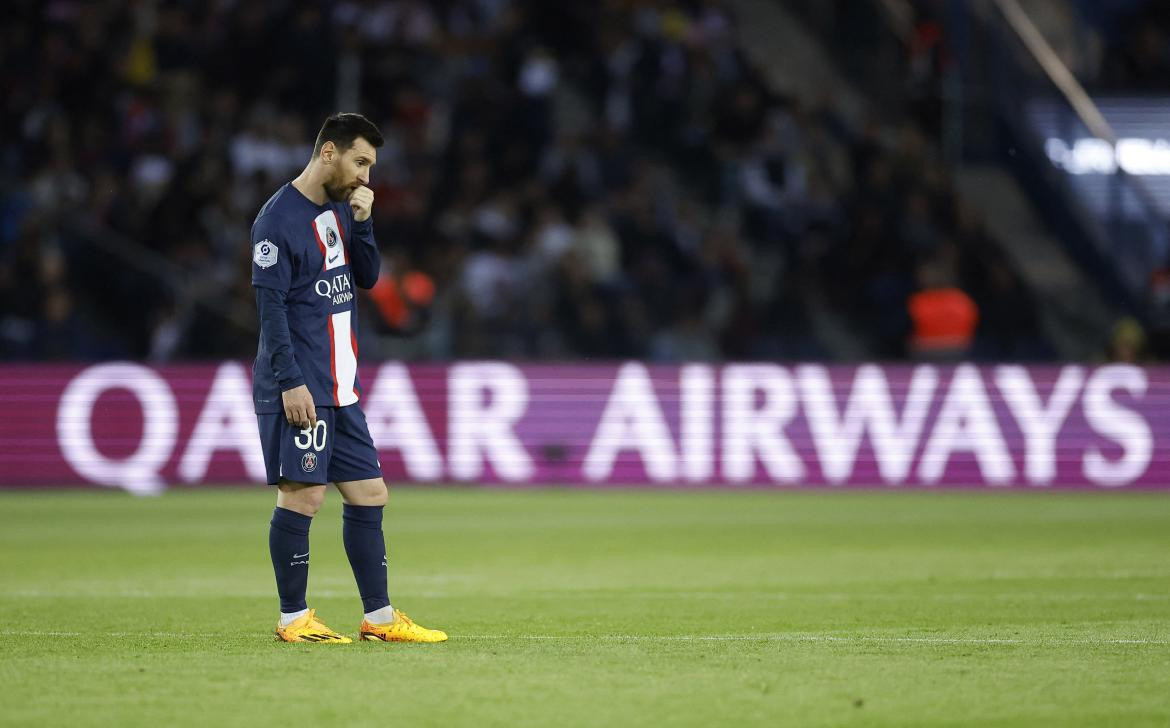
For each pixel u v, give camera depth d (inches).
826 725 673.6
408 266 2901.1
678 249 2972.4
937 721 684.1
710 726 668.7
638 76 3287.4
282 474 872.9
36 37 3144.7
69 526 1845.5
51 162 2913.4
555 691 741.9
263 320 868.6
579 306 2785.4
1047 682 778.2
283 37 3122.5
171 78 3122.5
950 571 1406.3
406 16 3282.5
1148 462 2461.9
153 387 2412.6
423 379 2464.3
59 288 2610.7
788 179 3191.4
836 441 2463.1
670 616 1087.6
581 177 3058.6
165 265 2738.7
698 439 2466.8
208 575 1364.4
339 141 882.8
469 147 3093.0
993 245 3088.1
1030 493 2409.0
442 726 663.8
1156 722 684.7
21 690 742.5
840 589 1263.5
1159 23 3531.0
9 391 2396.7
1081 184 3262.8
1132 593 1232.8
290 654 853.2
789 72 3636.8
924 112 3312.0
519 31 3319.4
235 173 2982.3
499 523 1899.6
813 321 2967.5
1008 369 2471.7
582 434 2468.0
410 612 1113.4
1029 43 3334.2
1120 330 2573.8
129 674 785.6
